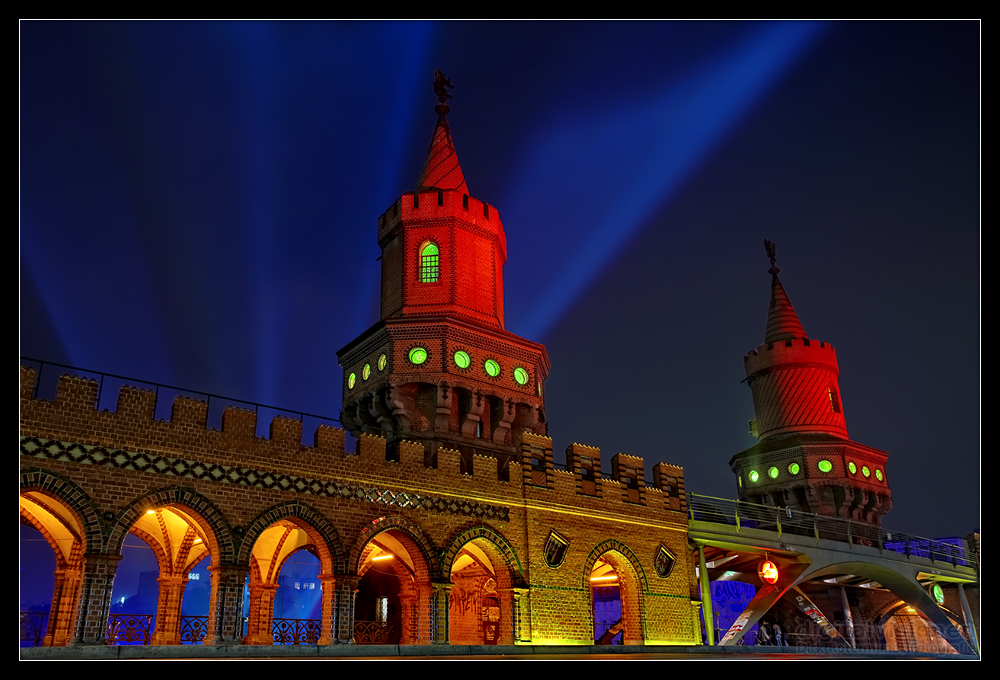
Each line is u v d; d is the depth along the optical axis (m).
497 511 27.36
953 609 49.00
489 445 31.69
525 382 33.31
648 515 32.34
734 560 39.25
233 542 20.94
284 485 22.42
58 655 16.09
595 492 30.77
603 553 30.05
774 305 55.19
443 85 40.53
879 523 50.19
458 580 32.38
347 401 33.41
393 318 32.31
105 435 19.58
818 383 51.53
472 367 31.84
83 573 18.45
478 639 31.17
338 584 22.55
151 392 20.73
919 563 45.25
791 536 38.09
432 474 26.02
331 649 20.23
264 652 19.08
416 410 31.12
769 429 51.66
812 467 48.41
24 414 18.45
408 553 26.22
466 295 33.94
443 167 37.56
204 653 18.11
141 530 24.47
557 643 27.23
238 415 22.17
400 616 31.45
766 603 36.41
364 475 24.28
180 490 20.45
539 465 29.66
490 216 36.09
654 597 31.12
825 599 48.47
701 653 30.66
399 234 35.34
